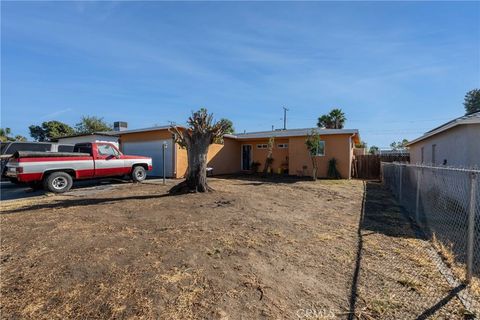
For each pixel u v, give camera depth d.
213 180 13.82
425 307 2.53
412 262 3.55
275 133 18.80
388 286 2.91
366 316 2.39
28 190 10.06
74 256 3.56
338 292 2.78
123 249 3.81
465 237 4.57
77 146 11.24
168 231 4.68
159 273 3.11
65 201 7.57
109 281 2.91
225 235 4.50
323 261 3.54
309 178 15.76
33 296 2.63
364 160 18.00
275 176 16.83
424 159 14.16
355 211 6.66
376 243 4.27
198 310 2.43
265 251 3.85
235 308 2.47
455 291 2.82
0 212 6.23
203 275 3.09
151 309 2.44
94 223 5.17
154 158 16.09
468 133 8.23
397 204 7.68
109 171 11.07
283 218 5.73
